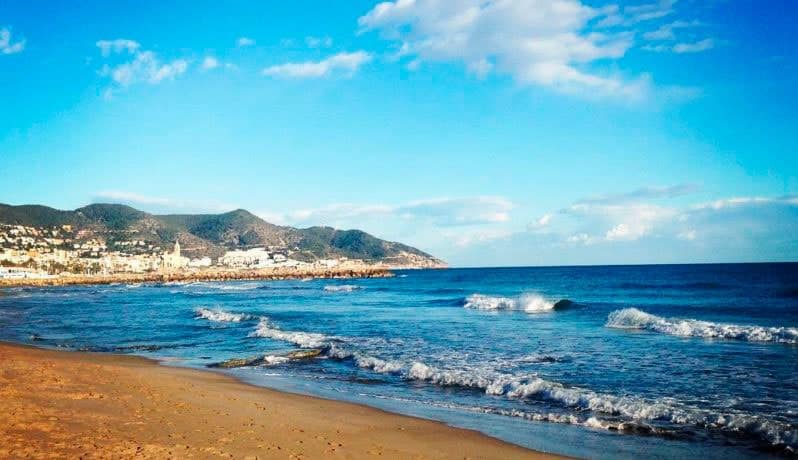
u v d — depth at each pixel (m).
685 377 14.52
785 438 9.45
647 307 37.91
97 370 16.00
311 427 10.26
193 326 31.44
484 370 16.03
